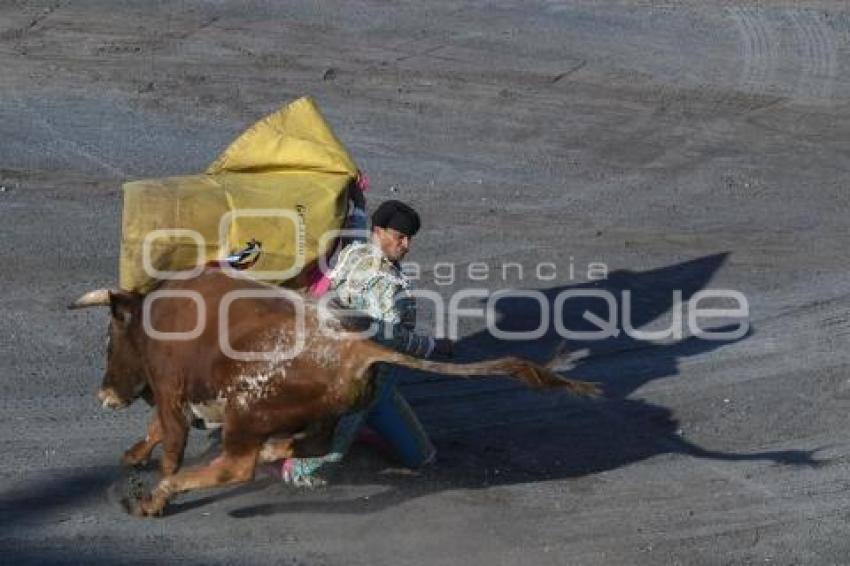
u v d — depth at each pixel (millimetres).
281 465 10492
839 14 25781
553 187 17672
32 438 10969
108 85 19859
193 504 10172
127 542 9570
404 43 22547
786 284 15094
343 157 10758
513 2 24812
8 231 15008
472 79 21312
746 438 11750
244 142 10922
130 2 23406
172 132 18406
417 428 10727
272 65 21172
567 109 20562
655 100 21219
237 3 23594
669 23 24484
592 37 23500
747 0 26266
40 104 18969
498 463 11094
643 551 9891
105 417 11406
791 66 23078
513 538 9977
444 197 17016
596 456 11312
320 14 23406
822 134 20375
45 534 9609
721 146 19641
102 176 16812
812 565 9805
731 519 10406
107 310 13344
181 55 21250
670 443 11602
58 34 21797
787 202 17703
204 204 10062
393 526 10039
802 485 10961
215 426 9773
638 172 18438
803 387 12695
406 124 19438
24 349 12477
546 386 9258
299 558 9531
